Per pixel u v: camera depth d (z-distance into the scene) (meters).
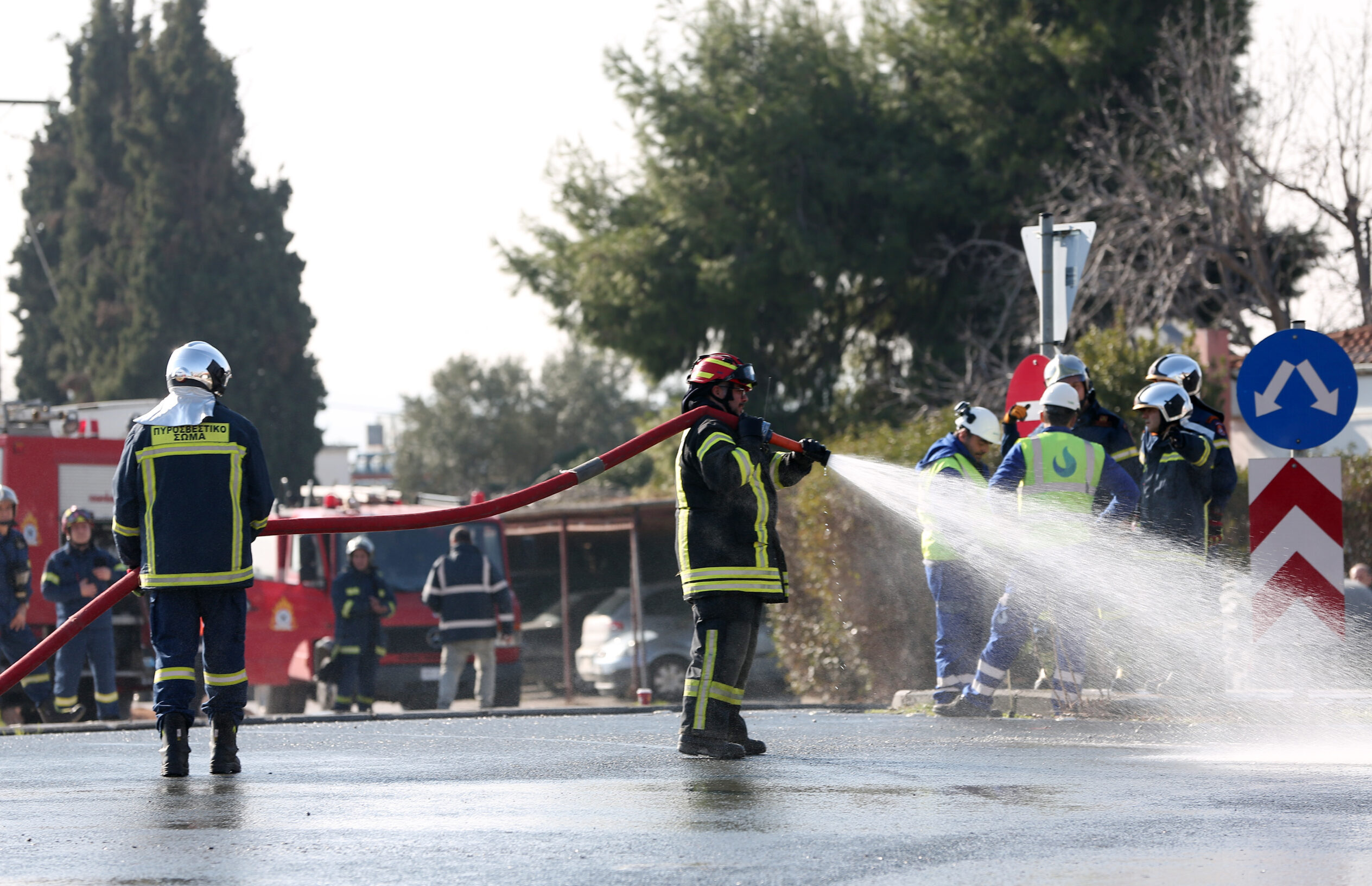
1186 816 12.62
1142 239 63.47
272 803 13.77
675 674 52.28
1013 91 75.88
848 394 87.50
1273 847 11.14
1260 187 63.69
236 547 16.47
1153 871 10.19
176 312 123.75
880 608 32.47
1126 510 23.02
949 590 23.86
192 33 126.19
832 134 81.00
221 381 16.94
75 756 19.59
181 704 16.36
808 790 14.34
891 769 16.19
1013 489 22.91
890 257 79.00
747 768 16.44
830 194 78.12
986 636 24.31
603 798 13.92
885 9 82.25
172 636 16.45
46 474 40.78
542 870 10.27
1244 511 32.28
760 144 77.38
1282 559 21.33
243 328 124.75
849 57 82.06
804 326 83.25
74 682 33.62
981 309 80.38
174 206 124.25
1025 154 75.81
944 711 23.52
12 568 33.28
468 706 46.50
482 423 186.50
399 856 10.84
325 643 40.66
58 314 126.56
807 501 33.75
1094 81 74.56
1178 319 65.50
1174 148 65.81
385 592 38.09
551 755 18.38
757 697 44.31
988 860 10.59
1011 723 22.58
